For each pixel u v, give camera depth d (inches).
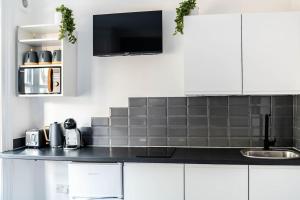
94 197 84.7
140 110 104.9
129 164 83.5
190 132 102.2
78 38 108.9
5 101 97.5
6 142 97.3
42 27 102.5
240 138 100.0
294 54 84.8
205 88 87.9
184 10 91.4
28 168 107.8
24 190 105.6
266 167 78.0
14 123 101.0
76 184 85.4
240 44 86.8
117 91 106.5
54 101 110.1
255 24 86.3
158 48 99.3
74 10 109.5
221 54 87.4
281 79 85.1
